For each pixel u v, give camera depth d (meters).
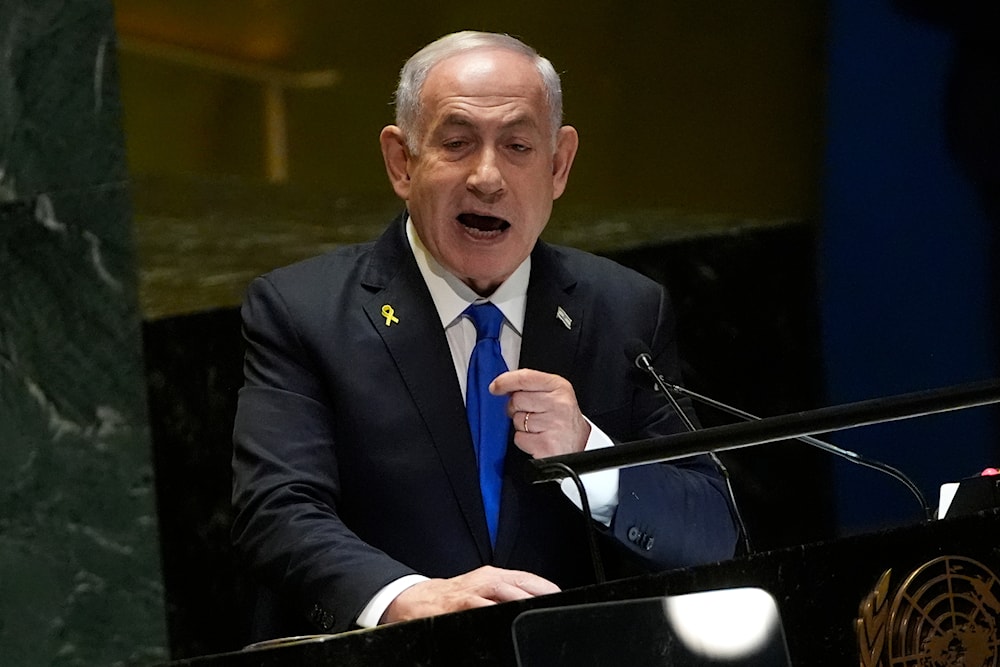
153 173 11.58
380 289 8.28
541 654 5.15
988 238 13.12
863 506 12.70
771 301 12.77
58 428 11.77
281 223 11.73
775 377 12.77
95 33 11.48
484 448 8.02
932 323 13.10
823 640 5.61
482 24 11.93
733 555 7.98
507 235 8.00
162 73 11.52
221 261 11.71
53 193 11.61
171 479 11.82
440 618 5.09
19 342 11.73
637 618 5.30
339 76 11.72
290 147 11.70
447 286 8.29
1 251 11.70
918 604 5.74
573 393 7.26
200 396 11.83
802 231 12.83
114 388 11.73
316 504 7.66
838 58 12.84
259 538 7.53
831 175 12.88
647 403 8.41
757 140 12.70
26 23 11.50
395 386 8.06
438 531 7.92
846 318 12.92
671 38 12.47
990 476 7.33
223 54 11.58
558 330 8.32
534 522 7.93
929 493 12.84
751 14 12.63
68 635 11.84
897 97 12.97
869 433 12.74
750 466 12.47
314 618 7.05
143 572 11.85
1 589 11.82
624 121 12.41
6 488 11.79
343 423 8.02
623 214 12.43
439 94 7.98
